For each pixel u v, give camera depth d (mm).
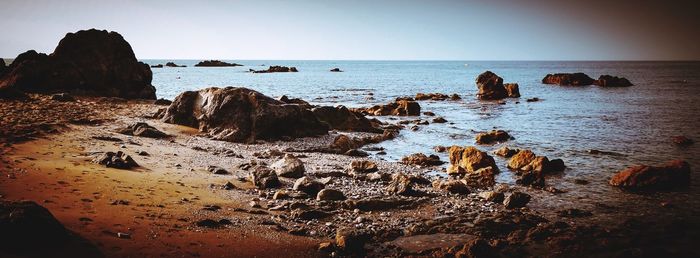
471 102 65000
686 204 16938
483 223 13734
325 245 10992
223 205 13859
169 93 69938
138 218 11273
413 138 33406
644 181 19391
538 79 140625
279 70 192000
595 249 12164
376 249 11461
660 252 12023
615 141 32125
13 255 7746
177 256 9430
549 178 21391
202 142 25922
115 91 45906
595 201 17375
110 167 16422
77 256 8367
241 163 20938
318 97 68375
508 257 11492
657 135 34656
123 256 8883
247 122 27969
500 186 19406
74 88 43594
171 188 14906
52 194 11984
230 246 10547
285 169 18875
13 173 13469
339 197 15703
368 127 34812
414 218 14242
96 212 11141
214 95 29219
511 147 30016
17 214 8195
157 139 25156
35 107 31750
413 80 131375
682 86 96812
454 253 11258
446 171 22578
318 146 27328
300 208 14219
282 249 10812
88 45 45844
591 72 196250
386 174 19516
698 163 24562
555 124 41500
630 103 61750
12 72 42594
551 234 13188
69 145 19578
